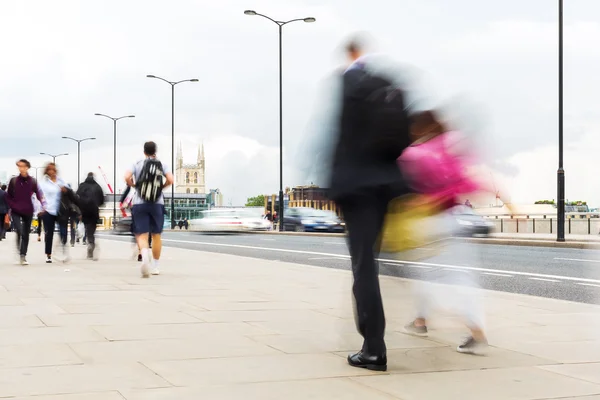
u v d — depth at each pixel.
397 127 4.16
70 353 4.51
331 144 4.22
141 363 4.23
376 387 3.75
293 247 21.28
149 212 10.20
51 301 7.11
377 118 4.12
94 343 4.86
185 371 4.04
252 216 40.16
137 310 6.51
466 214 4.71
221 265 12.39
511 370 4.19
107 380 3.80
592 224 33.03
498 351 4.76
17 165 11.96
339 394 3.59
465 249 4.73
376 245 4.32
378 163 4.19
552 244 22.72
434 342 4.94
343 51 4.33
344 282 9.27
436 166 4.29
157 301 7.20
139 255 13.10
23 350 4.59
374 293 4.18
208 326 5.63
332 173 4.19
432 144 4.35
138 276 10.12
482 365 4.32
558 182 23.52
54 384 3.69
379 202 4.23
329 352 4.64
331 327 5.61
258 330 5.46
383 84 4.16
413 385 3.81
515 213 4.52
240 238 30.77
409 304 4.96
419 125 4.30
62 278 9.70
